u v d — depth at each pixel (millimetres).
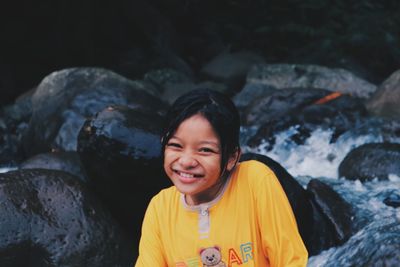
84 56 10227
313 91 6957
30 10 9812
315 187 4484
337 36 11688
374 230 3936
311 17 12359
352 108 6758
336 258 3908
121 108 4266
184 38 11938
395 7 12562
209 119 2098
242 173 2281
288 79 9016
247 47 11836
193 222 2264
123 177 4090
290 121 6621
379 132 6367
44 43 9938
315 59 11148
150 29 11109
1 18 9727
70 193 4066
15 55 9766
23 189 3975
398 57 10922
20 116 7855
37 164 4848
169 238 2299
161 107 6668
